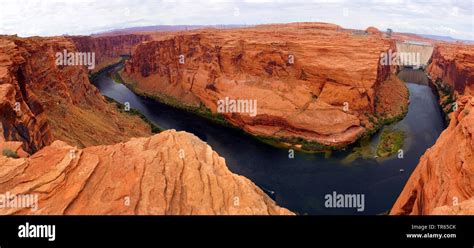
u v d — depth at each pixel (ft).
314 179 144.87
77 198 43.27
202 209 44.80
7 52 110.73
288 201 126.72
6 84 86.12
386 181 141.28
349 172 151.02
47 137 110.11
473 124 64.28
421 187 81.66
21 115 87.66
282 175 149.59
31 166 47.78
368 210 118.32
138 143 59.67
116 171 48.93
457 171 63.41
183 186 48.52
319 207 121.60
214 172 54.29
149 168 49.85
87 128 152.56
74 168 48.55
